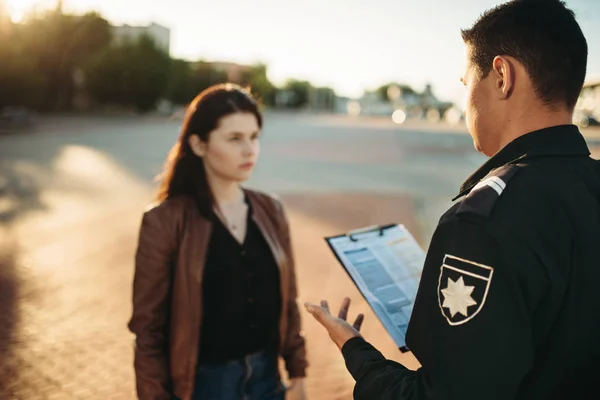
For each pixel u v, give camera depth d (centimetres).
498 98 108
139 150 1744
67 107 3938
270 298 184
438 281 95
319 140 2500
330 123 4706
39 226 732
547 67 102
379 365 107
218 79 5612
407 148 2141
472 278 89
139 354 173
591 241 93
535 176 97
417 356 97
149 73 4131
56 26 3509
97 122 3212
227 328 176
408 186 1155
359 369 110
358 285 140
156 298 175
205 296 175
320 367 363
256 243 184
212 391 175
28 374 348
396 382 99
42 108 3594
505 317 86
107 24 3731
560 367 91
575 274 91
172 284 178
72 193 977
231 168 174
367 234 157
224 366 177
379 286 142
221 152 173
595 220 96
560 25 102
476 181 110
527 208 92
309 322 431
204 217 176
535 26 102
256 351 181
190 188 179
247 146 175
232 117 173
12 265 562
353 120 5972
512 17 104
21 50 3256
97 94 4062
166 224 174
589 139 1827
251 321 179
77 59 3703
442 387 88
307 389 336
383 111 8519
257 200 193
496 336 85
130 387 337
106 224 753
